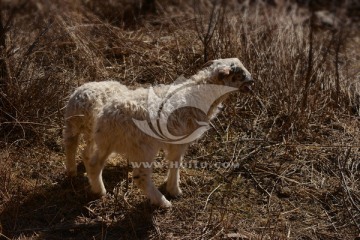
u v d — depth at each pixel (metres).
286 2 13.09
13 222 6.38
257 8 11.79
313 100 8.78
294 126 8.41
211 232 6.38
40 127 7.93
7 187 6.77
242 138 8.20
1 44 8.14
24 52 8.88
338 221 6.80
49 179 7.15
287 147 8.03
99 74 9.14
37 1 11.34
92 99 6.55
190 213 6.74
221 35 9.78
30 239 6.14
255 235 6.39
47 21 10.31
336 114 8.88
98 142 6.29
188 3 12.00
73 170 7.09
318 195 7.25
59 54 9.46
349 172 7.59
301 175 7.62
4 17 10.59
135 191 7.02
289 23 11.15
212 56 9.32
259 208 6.96
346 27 12.50
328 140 8.31
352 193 7.23
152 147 6.24
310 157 7.91
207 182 7.36
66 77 8.85
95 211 6.65
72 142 6.83
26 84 8.11
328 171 7.71
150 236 6.31
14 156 7.45
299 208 7.00
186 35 10.30
